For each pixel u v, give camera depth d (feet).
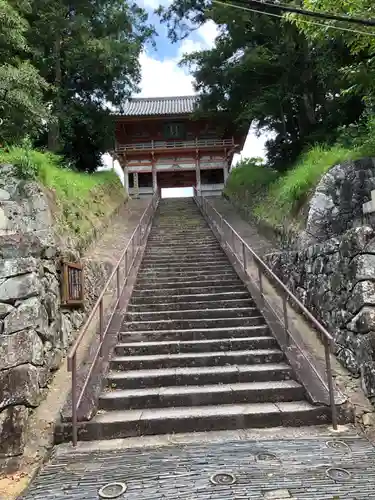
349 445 11.70
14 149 25.18
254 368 15.74
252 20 36.63
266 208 35.50
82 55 42.75
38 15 38.17
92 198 36.55
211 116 55.52
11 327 13.82
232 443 11.97
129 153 78.59
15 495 10.57
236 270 26.25
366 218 20.15
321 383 14.61
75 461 11.33
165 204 57.11
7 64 25.99
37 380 14.38
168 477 10.25
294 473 10.23
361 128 26.25
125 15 45.06
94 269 25.54
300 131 41.65
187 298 22.62
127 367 16.48
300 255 22.59
